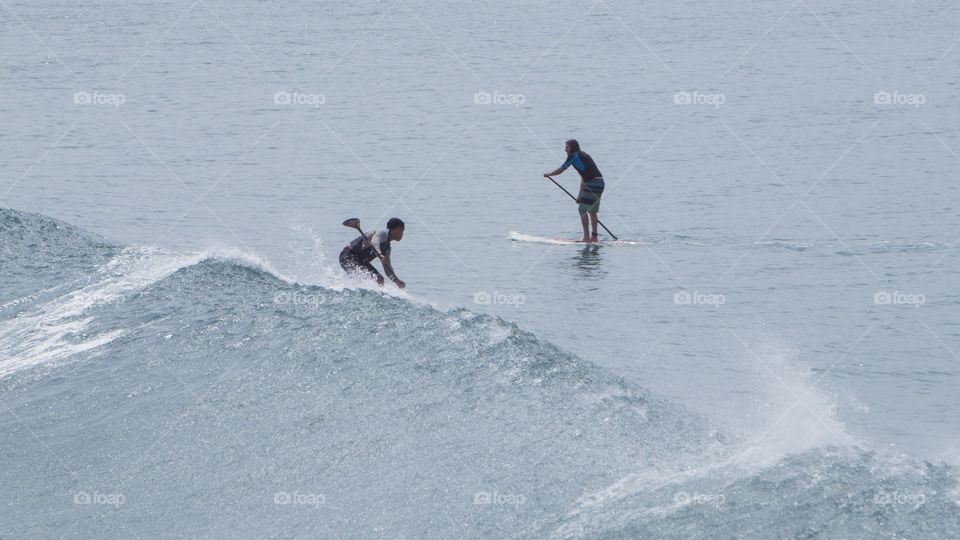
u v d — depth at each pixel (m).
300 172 87.56
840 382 33.97
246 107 127.06
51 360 33.69
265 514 21.86
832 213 69.25
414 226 67.69
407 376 27.69
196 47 189.38
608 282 51.72
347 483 22.67
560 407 25.27
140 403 28.98
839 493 19.61
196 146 100.88
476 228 67.19
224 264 42.59
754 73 152.50
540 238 63.72
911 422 29.73
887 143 97.31
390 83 146.88
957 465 21.58
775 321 42.81
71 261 45.22
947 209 69.31
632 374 34.12
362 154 96.31
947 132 102.06
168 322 35.16
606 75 153.25
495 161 92.88
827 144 97.62
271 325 33.28
